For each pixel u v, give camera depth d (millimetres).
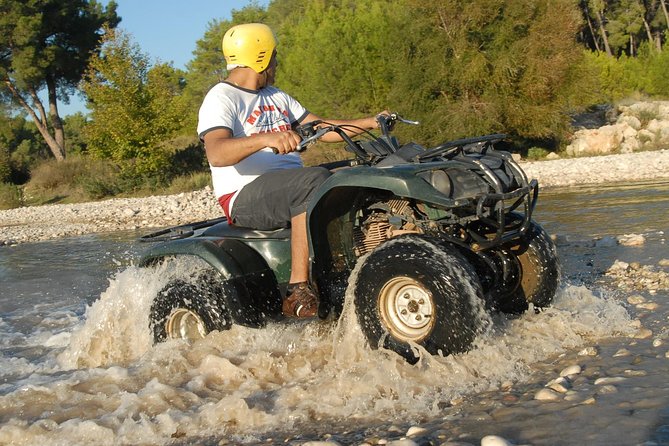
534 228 4949
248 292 4930
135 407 4160
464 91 32656
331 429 3604
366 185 4199
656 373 3771
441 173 4160
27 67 47188
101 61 36531
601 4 64750
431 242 4156
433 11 32000
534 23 31969
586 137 33625
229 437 3691
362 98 36906
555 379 3846
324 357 4711
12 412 4355
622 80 46938
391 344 4211
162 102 36531
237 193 5027
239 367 4617
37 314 7957
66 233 19578
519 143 34406
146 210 25031
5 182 44156
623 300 5762
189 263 5207
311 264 4512
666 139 33906
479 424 3367
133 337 5523
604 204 13867
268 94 5336
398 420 3598
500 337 4449
